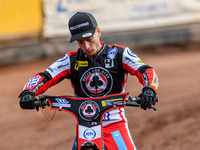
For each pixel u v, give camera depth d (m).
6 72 28.14
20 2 31.56
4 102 19.02
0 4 30.98
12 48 32.75
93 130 6.19
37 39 33.00
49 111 16.25
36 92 6.72
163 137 12.01
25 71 27.28
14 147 12.48
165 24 33.78
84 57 6.98
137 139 12.08
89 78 7.00
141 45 34.12
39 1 32.22
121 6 33.56
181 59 28.06
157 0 33.81
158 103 16.12
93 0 33.25
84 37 6.40
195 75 21.38
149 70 6.66
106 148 6.77
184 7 33.78
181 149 10.87
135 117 14.48
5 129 14.48
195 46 34.00
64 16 32.66
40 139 12.98
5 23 31.22
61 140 12.72
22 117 15.94
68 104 6.37
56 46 32.53
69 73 7.20
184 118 13.73
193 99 16.11
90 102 6.34
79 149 6.13
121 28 33.44
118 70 7.02
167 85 19.44
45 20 32.47
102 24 33.38
